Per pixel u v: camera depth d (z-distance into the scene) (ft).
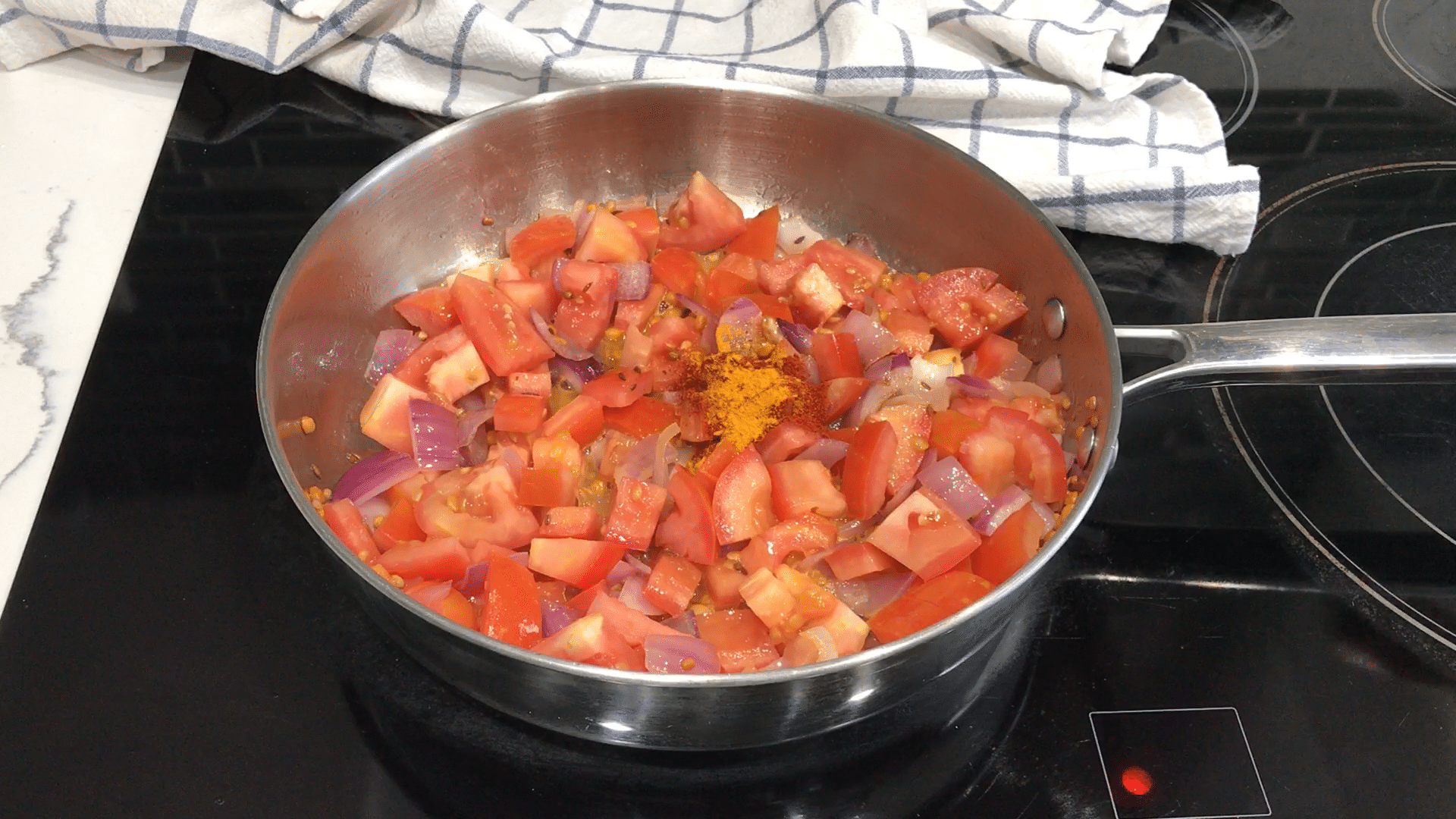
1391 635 1.16
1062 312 1.32
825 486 1.23
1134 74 1.71
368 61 1.60
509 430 1.30
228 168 1.55
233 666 1.10
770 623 1.12
